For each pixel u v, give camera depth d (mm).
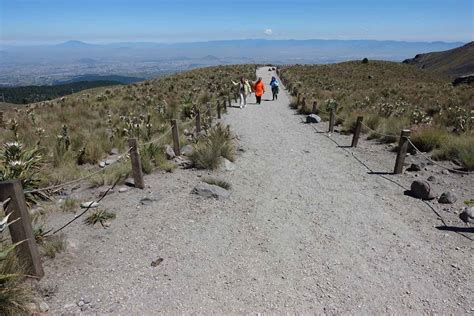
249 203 7000
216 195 7105
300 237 5668
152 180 8133
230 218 6309
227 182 8070
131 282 4445
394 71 57500
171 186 7730
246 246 5383
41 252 4938
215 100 22266
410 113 15555
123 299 4133
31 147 8906
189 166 9156
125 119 13586
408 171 9039
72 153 9477
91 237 5535
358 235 5723
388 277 4613
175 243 5410
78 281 4422
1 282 3781
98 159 9609
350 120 14586
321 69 55250
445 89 27641
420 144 10875
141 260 4938
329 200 7180
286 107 21547
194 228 5895
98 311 3920
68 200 6750
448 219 6219
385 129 12570
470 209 6234
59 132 11672
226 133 11102
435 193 7387
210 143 9789
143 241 5445
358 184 8102
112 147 10789
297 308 4051
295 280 4555
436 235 5676
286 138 13047
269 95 29156
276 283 4492
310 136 13406
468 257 5047
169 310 3982
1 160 7215
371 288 4398
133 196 7172
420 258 5039
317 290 4359
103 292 4238
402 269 4781
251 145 11898
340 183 8180
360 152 10969
